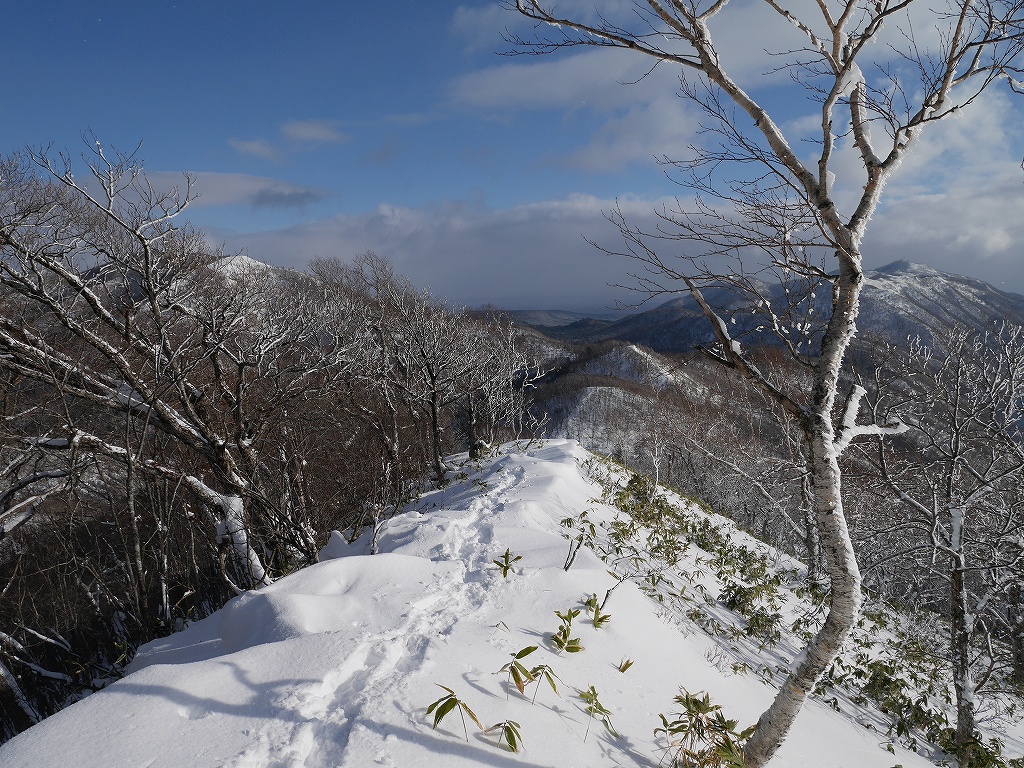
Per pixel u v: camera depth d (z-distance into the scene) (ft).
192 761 9.53
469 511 28.45
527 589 18.28
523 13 12.88
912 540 40.11
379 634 14.23
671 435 62.54
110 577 30.30
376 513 28.35
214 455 27.43
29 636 29.25
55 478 28.02
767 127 12.08
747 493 72.18
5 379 26.27
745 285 12.50
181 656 17.07
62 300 30.32
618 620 17.60
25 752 9.70
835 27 12.05
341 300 57.93
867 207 12.09
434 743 10.52
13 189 28.55
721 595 28.58
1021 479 34.96
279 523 28.78
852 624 11.55
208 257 44.11
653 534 30.63
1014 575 29.76
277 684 11.73
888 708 25.96
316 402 40.88
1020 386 35.55
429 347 47.50
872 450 36.99
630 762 11.88
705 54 12.19
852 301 12.15
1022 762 24.71
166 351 27.04
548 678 12.75
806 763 15.64
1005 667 36.09
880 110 12.85
